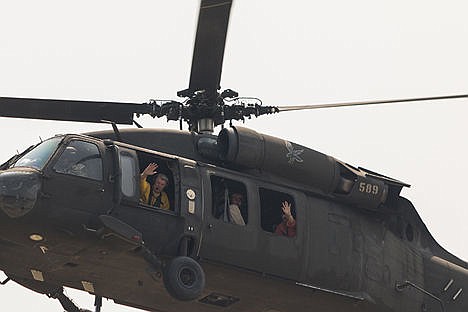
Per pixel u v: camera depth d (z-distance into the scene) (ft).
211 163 197.67
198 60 200.34
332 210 205.05
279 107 212.43
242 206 195.00
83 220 178.81
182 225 185.06
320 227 201.67
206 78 205.05
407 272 216.74
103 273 188.14
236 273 190.80
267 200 201.26
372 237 210.59
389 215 216.13
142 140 194.39
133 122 203.41
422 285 220.02
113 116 206.69
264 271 192.95
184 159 191.52
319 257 199.82
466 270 230.07
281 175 200.95
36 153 183.42
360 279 205.98
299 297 200.34
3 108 201.77
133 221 182.29
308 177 202.90
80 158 181.47
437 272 223.71
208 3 185.06
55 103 202.39
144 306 200.75
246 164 196.44
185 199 186.50
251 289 195.72
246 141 195.93
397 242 216.74
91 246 180.86
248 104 211.61
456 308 225.97
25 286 200.03
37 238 179.22
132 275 188.65
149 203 186.50
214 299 198.08
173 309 201.05
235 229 189.98
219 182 195.31
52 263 186.19
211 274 190.08
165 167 191.93
